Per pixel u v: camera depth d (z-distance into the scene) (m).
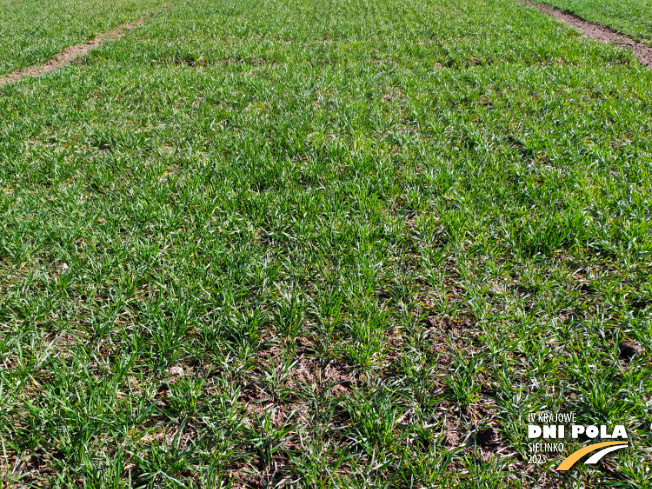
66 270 3.07
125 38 10.99
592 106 6.03
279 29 11.52
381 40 10.38
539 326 2.61
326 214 3.68
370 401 2.23
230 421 2.12
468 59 8.80
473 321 2.73
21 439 2.02
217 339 2.52
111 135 5.14
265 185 4.26
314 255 3.21
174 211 3.71
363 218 3.63
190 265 3.10
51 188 4.08
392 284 3.04
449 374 2.40
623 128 5.33
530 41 9.76
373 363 2.47
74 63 9.29
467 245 3.37
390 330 2.71
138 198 3.82
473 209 3.68
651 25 12.98
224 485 1.93
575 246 3.26
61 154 4.66
